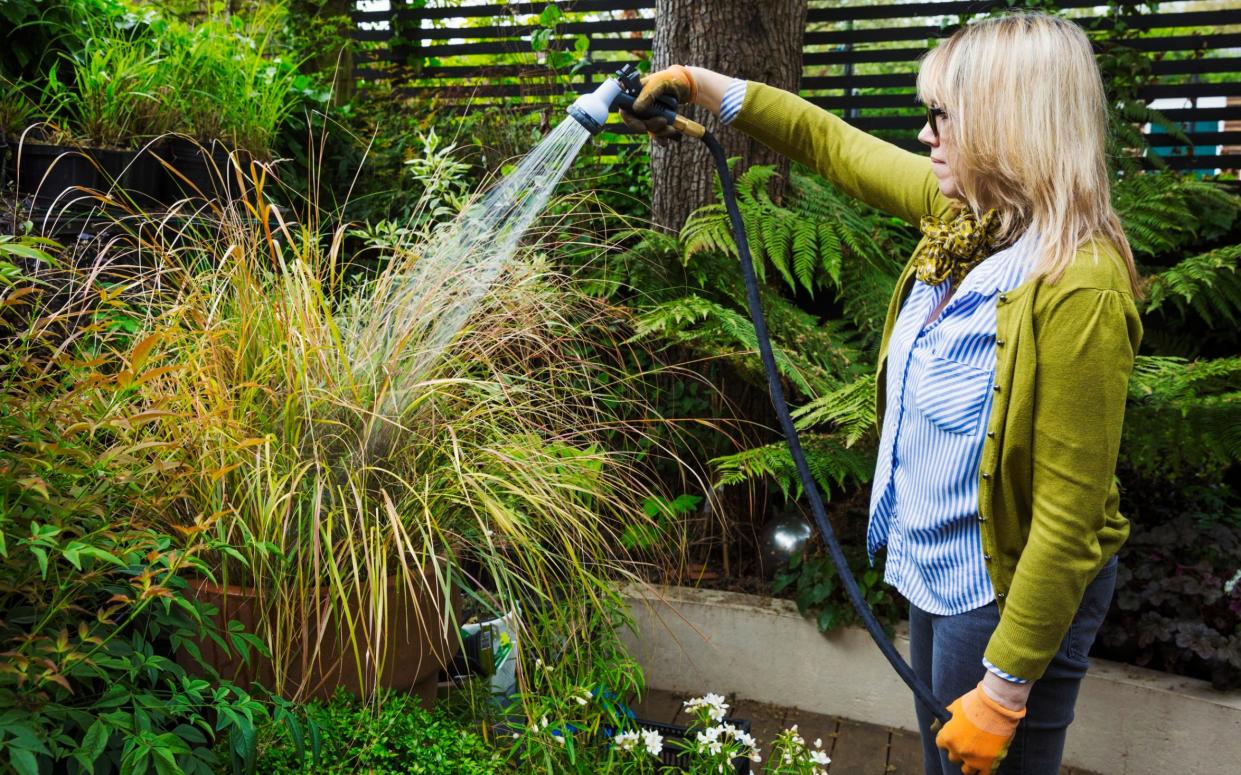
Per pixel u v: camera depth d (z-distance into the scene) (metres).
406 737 1.74
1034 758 1.50
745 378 3.14
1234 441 2.63
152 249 2.16
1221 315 3.59
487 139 4.20
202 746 1.70
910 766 2.64
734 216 1.94
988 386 1.40
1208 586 2.59
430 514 1.93
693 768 2.02
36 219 2.49
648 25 4.79
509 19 4.87
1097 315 1.28
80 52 3.21
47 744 1.38
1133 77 3.99
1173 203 3.40
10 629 1.48
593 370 2.95
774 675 2.96
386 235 2.84
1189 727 2.48
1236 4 7.31
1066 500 1.29
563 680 2.03
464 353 2.16
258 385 1.88
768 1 3.37
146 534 1.58
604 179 4.14
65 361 1.63
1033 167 1.35
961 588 1.47
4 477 1.39
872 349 3.59
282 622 1.82
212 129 3.10
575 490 2.09
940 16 4.31
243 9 4.44
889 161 1.82
